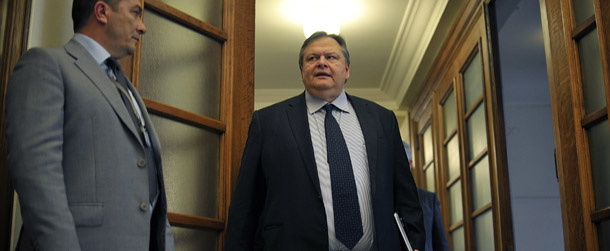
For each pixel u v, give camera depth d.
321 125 2.35
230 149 2.58
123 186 1.58
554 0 2.78
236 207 2.25
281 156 2.24
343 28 5.27
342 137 2.30
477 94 4.36
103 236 1.52
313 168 2.20
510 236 3.68
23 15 2.06
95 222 1.51
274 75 6.27
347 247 2.12
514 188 4.48
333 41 2.47
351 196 2.18
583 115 2.59
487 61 4.00
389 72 6.09
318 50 2.43
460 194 4.79
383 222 2.19
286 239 2.11
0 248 1.86
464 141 4.58
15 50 2.01
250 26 2.81
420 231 2.26
